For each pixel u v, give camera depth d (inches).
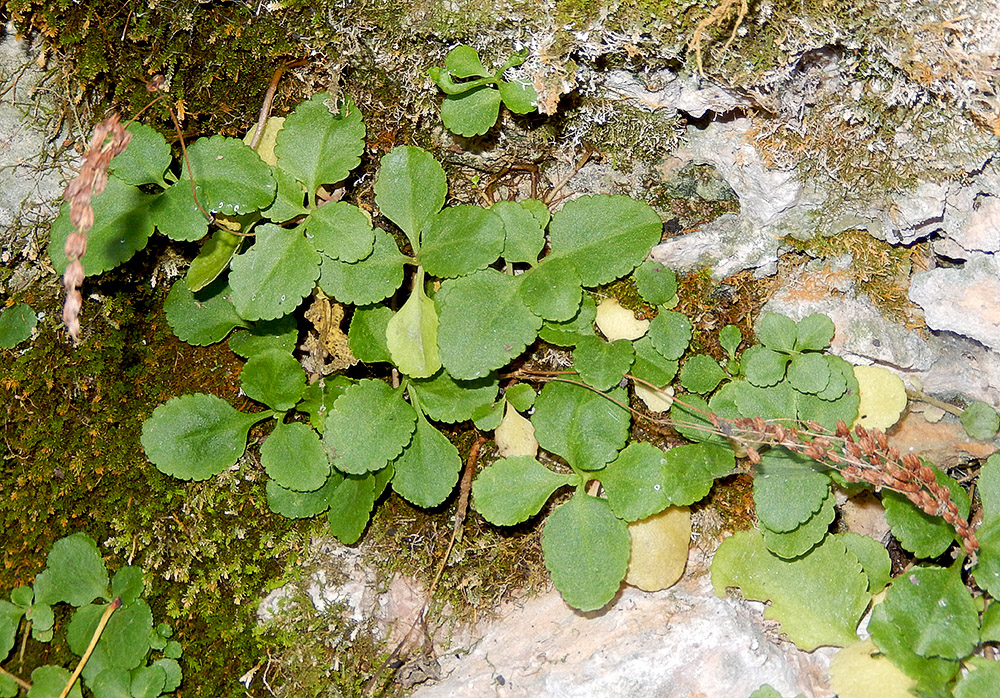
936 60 8.7
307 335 10.0
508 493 9.6
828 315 10.1
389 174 9.5
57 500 9.3
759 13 8.8
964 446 10.1
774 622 9.8
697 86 9.4
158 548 9.5
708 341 10.1
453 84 9.3
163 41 9.2
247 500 9.7
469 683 9.7
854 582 9.5
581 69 9.4
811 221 10.0
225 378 9.8
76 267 7.9
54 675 9.2
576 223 9.7
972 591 9.8
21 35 9.1
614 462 9.6
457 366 9.3
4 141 9.3
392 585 10.0
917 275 9.9
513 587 10.1
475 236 9.5
